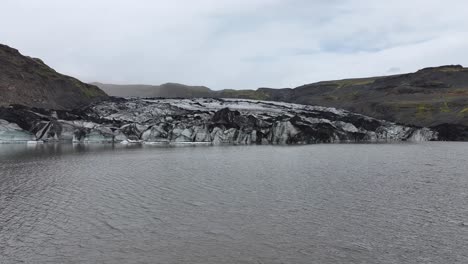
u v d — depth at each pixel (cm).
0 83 13625
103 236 2627
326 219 3056
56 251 2358
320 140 12975
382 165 6384
